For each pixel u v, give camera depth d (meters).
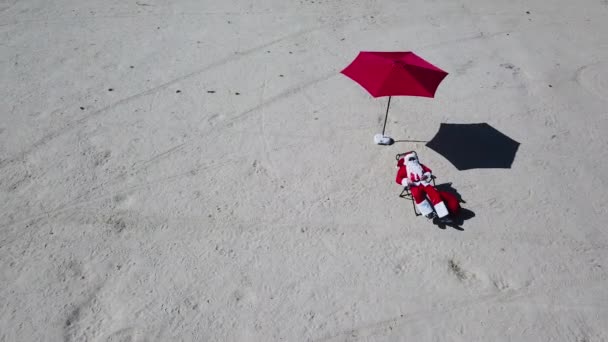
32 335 4.88
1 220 6.02
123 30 9.96
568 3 11.06
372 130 7.45
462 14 10.60
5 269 5.48
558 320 5.01
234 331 4.92
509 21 10.34
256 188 6.48
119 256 5.64
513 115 7.73
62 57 9.09
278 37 9.74
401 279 5.39
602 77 8.60
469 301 5.18
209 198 6.34
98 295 5.24
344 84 8.42
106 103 7.95
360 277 5.41
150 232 5.91
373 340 4.85
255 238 5.84
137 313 5.07
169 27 10.06
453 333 4.91
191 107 7.88
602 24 10.24
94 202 6.28
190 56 9.14
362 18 10.44
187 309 5.11
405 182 6.18
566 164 6.84
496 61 9.02
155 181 6.58
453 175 6.66
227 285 5.34
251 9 10.77
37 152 7.01
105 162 6.86
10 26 10.04
